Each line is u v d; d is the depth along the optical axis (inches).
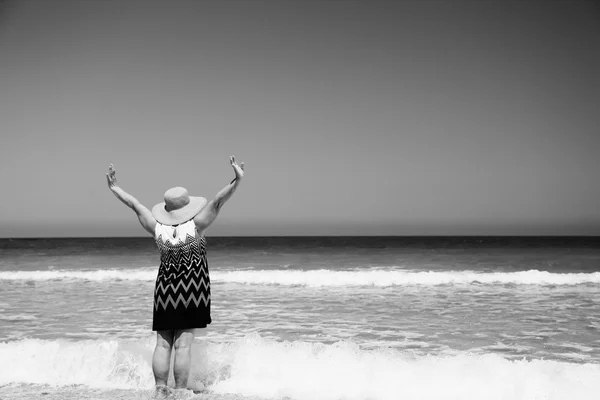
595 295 436.8
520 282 531.8
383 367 176.4
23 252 1393.9
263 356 187.5
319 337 263.9
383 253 1298.0
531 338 258.1
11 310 361.1
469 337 261.3
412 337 262.1
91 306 380.5
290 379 173.2
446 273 600.7
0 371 186.9
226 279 567.2
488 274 583.2
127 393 164.7
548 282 531.2
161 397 159.2
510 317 324.8
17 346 199.3
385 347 238.4
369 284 524.4
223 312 351.9
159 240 164.2
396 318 323.0
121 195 176.1
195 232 165.0
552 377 162.9
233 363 184.1
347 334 271.3
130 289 492.4
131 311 354.9
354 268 802.8
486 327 289.1
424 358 183.6
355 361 182.4
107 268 808.3
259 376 176.9
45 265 892.0
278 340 257.0
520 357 218.7
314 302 401.1
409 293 454.6
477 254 1232.2
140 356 188.9
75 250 1535.4
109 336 267.7
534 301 400.8
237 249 1636.3
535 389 157.2
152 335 269.6
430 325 296.7
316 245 2034.9
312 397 159.8
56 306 381.1
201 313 163.8
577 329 281.7
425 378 167.9
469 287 498.0
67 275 631.2
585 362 209.9
